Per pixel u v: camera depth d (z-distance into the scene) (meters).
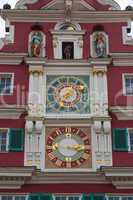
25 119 33.59
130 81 35.31
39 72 34.91
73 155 32.81
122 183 31.92
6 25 36.69
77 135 33.38
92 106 34.16
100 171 31.95
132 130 33.69
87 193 31.80
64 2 37.28
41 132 33.31
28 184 32.03
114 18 36.97
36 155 32.69
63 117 33.75
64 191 31.86
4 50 35.78
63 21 36.81
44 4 37.41
